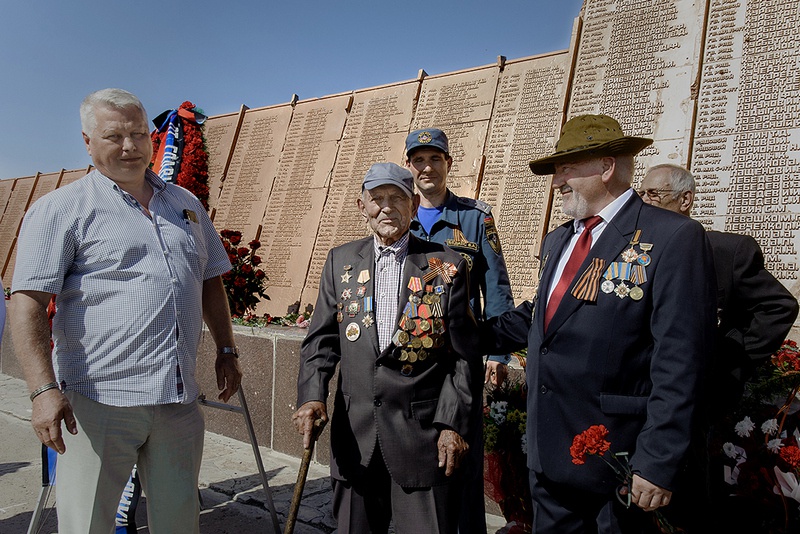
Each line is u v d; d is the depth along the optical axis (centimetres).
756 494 238
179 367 236
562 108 478
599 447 187
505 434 298
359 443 231
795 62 393
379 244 246
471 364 236
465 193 533
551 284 221
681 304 185
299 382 245
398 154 588
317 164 652
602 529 198
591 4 485
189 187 524
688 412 179
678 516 209
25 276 218
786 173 384
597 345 197
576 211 212
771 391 260
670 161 424
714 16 429
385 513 240
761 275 240
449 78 580
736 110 408
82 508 223
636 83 449
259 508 379
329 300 252
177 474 238
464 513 258
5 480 436
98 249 226
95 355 224
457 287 239
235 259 523
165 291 233
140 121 237
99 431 223
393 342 228
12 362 775
